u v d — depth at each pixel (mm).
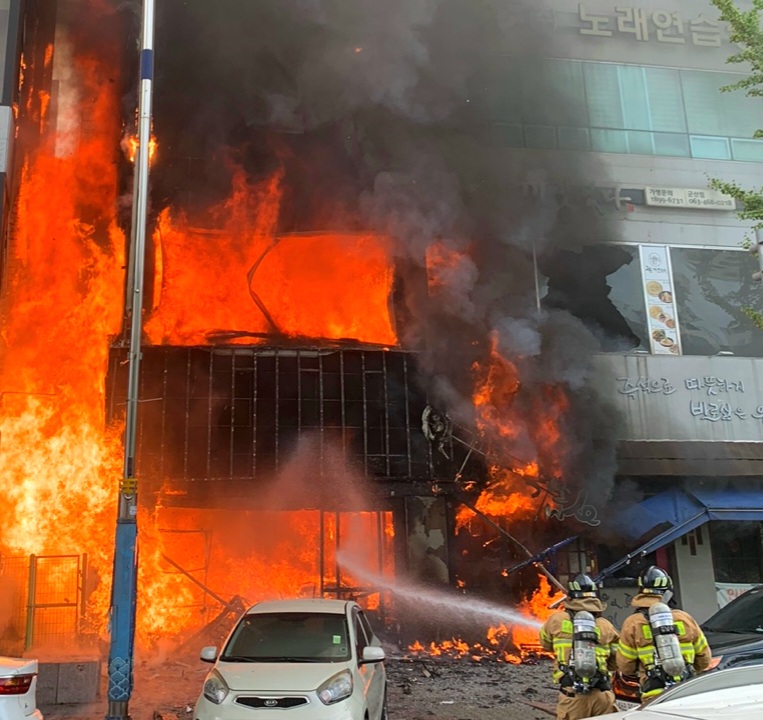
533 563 12422
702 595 14078
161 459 12625
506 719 8156
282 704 5828
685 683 3592
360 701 6094
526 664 11656
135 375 8328
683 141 17062
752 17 12109
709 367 15609
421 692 9609
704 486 14234
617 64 17312
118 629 7676
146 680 10305
